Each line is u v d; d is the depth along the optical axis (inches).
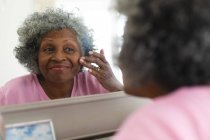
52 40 42.4
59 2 86.2
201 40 18.2
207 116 17.8
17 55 47.8
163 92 20.5
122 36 21.2
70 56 43.0
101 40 80.3
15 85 43.6
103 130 30.0
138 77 20.0
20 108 25.7
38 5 85.7
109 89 44.3
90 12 84.4
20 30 47.2
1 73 86.6
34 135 25.9
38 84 44.4
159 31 18.4
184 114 17.8
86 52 45.8
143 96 22.2
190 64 18.6
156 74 19.5
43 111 26.7
